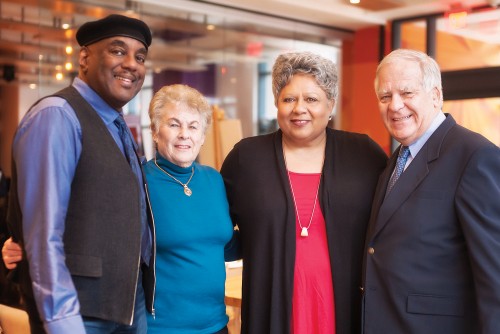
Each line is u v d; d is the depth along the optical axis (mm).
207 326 2133
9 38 5664
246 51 6918
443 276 1870
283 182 2277
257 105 6797
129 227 1715
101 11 5531
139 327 1943
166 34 6211
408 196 1942
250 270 2279
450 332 1859
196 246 2127
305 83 2205
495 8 6719
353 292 2219
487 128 6781
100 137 1714
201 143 2193
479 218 1772
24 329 2514
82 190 1666
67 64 5246
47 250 1536
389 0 6750
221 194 2301
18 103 6219
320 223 2250
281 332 2193
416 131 1987
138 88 1847
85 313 1646
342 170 2295
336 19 7492
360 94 8102
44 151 1585
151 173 2172
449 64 7211
